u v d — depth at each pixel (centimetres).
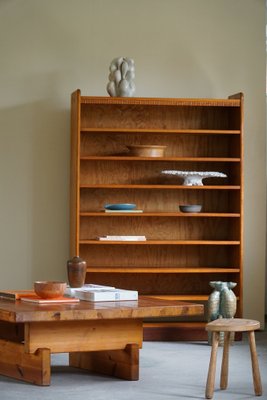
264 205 827
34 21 805
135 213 768
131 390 523
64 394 506
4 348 562
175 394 513
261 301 827
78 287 598
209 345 730
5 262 802
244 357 666
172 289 816
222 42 825
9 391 512
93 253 805
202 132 777
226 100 771
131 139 808
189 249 816
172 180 811
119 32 815
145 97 802
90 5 812
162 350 698
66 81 808
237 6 827
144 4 818
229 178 817
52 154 806
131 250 811
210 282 743
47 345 532
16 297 574
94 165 803
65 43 809
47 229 805
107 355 575
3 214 802
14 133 803
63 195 807
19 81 804
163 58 819
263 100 828
